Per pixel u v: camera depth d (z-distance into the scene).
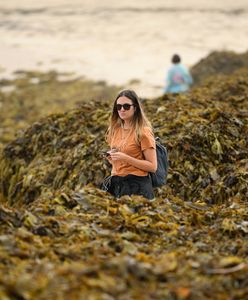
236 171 17.67
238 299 9.05
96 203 13.97
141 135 14.16
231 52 52.56
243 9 142.50
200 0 164.38
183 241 12.41
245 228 12.83
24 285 8.54
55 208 13.56
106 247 11.24
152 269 9.45
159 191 17.31
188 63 88.44
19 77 79.31
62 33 122.38
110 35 116.75
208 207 15.27
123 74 80.00
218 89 28.52
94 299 8.34
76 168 19.58
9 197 21.20
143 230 12.77
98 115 22.88
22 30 128.38
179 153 18.89
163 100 25.05
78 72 82.44
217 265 9.98
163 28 121.31
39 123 23.52
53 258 10.32
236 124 20.38
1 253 10.09
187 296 8.77
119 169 14.56
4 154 23.27
